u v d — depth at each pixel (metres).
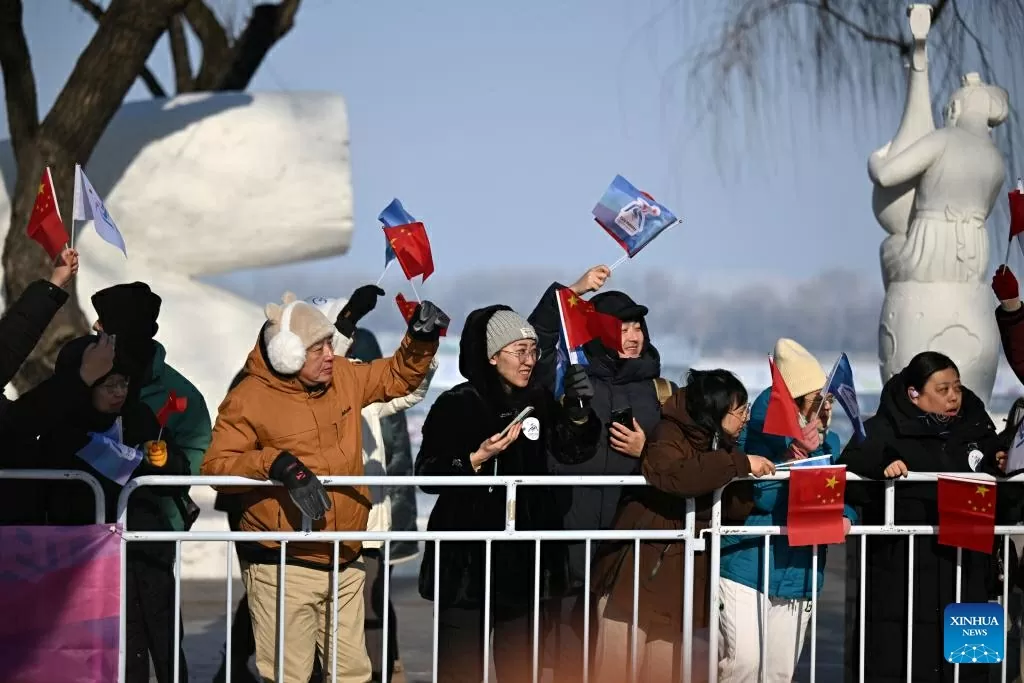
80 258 19.41
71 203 17.89
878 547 10.66
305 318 9.53
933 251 15.24
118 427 9.74
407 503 13.91
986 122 15.67
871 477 10.23
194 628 15.46
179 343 19.44
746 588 10.34
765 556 10.04
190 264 20.56
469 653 10.06
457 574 10.08
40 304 9.41
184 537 9.43
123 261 20.09
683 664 10.02
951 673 10.54
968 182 15.20
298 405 9.66
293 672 9.77
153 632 10.20
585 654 9.81
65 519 9.81
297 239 20.84
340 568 9.86
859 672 10.35
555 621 10.74
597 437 10.31
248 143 20.84
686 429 9.98
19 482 9.70
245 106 21.30
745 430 10.99
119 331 10.02
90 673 9.31
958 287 15.29
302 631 9.79
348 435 9.87
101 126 18.08
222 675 12.36
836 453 11.38
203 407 11.23
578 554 11.05
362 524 9.99
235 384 10.72
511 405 10.20
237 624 12.27
